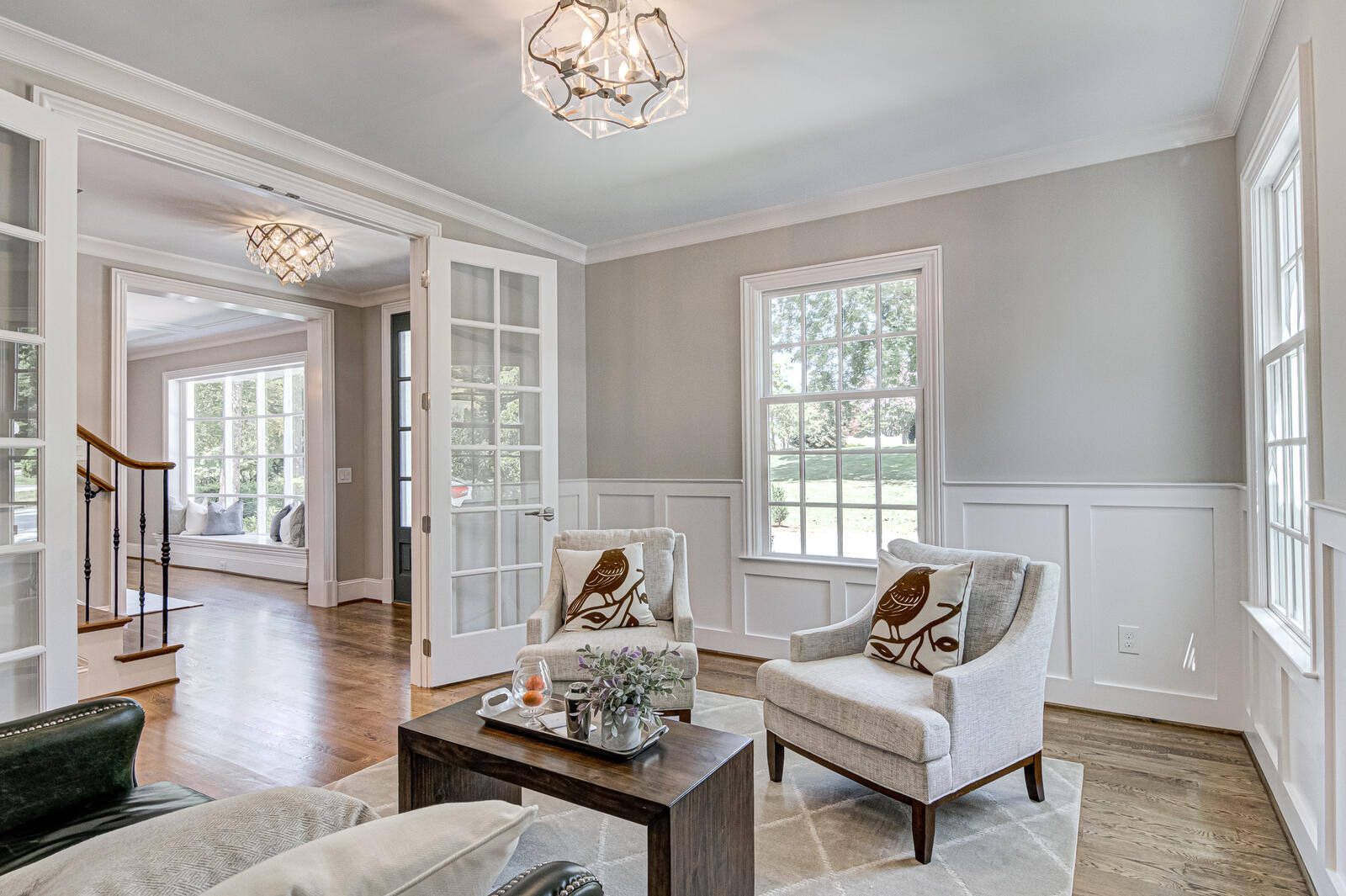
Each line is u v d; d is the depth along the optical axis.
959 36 2.52
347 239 4.65
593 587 3.30
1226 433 3.10
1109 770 2.74
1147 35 2.52
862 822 2.37
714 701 3.53
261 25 2.39
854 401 4.03
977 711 2.24
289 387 7.52
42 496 2.27
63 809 1.46
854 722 2.26
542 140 3.28
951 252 3.71
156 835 0.91
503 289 4.14
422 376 3.84
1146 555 3.23
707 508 4.47
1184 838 2.26
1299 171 2.35
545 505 4.25
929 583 2.61
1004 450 3.56
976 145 3.39
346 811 1.00
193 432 8.43
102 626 3.63
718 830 1.81
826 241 4.08
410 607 5.85
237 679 3.94
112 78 2.62
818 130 3.21
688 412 4.55
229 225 4.39
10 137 2.26
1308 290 1.95
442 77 2.73
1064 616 3.40
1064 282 3.43
